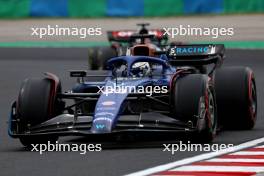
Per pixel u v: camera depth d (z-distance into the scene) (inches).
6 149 1288.1
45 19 4429.1
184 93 1261.1
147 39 2178.9
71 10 4416.8
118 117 1226.6
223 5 4254.4
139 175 1007.6
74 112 1322.6
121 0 4345.5
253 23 4005.9
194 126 1251.2
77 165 1095.0
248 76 1460.4
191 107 1251.2
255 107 1503.4
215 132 1316.4
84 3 4397.1
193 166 1064.8
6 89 2309.3
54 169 1068.5
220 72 1475.1
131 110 1350.9
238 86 1448.1
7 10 4498.0
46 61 3110.2
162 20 4215.1
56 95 1298.0
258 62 2940.5
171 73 1421.0
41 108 1269.7
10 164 1123.3
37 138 1300.4
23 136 1289.4
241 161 1102.4
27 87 1291.8
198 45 1537.9
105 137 1403.8
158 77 1395.2
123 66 1403.8
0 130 1534.2
